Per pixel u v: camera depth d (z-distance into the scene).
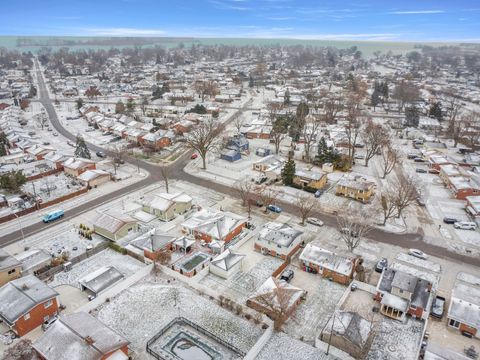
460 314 49.44
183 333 48.78
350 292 56.66
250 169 107.06
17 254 64.88
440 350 44.56
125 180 98.44
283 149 125.94
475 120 151.88
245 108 191.75
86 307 52.03
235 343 47.22
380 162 116.12
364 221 71.00
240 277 60.22
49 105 198.62
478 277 61.00
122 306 53.31
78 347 41.22
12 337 47.09
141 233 72.31
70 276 59.88
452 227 77.00
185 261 62.19
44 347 42.03
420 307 50.72
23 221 76.75
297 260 65.00
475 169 106.94
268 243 65.69
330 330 46.38
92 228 73.75
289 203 86.31
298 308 53.59
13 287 51.09
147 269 60.59
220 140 127.44
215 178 100.06
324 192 92.25
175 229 74.56
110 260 64.50
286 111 169.00
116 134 142.38
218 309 53.00
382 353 45.75
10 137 131.12
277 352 45.97
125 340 43.59
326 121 161.12
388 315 51.91
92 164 102.44
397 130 151.38
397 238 72.44
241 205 84.50
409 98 193.00
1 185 88.31
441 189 96.31
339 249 63.78
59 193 90.12
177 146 128.62
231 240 70.69
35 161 110.88
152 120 159.12
